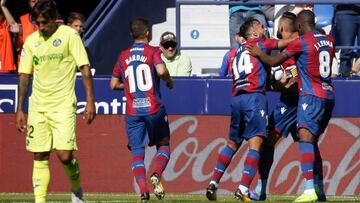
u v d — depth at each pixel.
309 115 33.81
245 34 36.06
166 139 34.72
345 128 43.22
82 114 43.56
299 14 34.50
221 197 40.19
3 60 46.59
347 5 46.34
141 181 33.75
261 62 34.81
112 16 48.19
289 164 43.00
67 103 29.11
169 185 43.44
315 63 33.75
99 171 43.69
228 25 49.69
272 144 36.56
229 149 35.50
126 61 34.62
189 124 43.44
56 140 28.89
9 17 46.94
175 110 43.41
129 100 34.50
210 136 43.41
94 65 47.75
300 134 34.00
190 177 43.41
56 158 43.56
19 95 29.86
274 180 43.09
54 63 28.92
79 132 43.66
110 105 43.56
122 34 48.34
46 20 28.72
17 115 29.91
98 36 47.81
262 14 47.03
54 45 28.89
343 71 46.25
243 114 34.97
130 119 34.38
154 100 34.31
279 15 47.44
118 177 43.62
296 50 33.81
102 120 43.62
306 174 33.91
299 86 34.22
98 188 43.69
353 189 43.22
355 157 43.22
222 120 43.38
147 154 43.31
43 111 29.11
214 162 43.41
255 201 34.41
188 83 43.38
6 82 43.62
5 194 42.22
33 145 29.31
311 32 34.09
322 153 43.25
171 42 44.75
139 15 49.31
